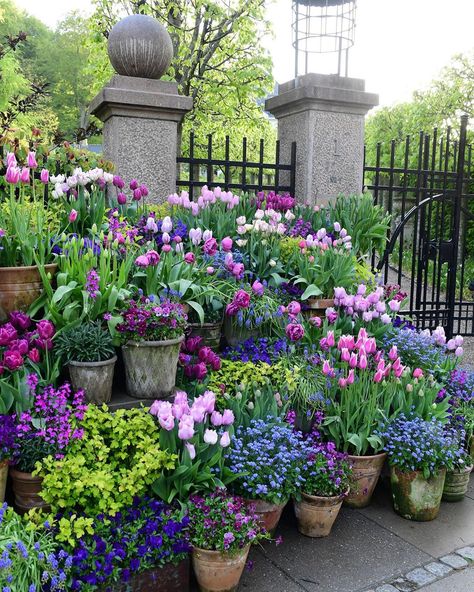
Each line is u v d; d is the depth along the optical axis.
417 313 6.49
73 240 3.24
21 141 4.68
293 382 3.46
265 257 4.33
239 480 2.96
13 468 2.70
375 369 3.86
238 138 11.17
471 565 2.99
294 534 3.23
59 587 2.17
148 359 3.05
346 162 5.89
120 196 4.38
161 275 3.52
